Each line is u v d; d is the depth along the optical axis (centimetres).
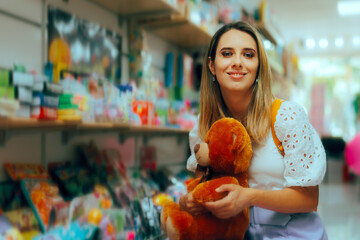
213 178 125
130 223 184
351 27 752
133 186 215
